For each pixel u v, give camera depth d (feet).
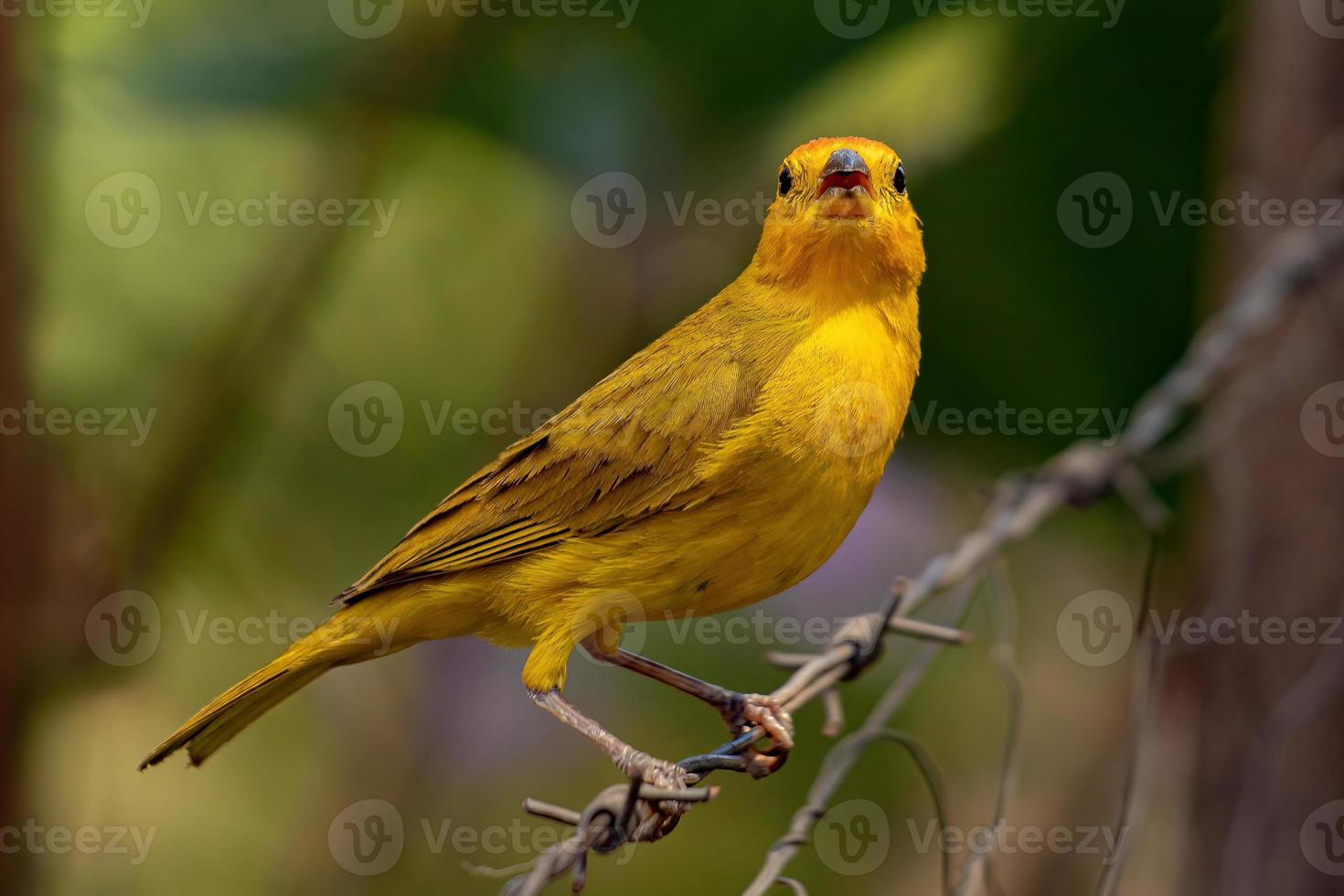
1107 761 41.70
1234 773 34.83
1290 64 34.58
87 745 41.32
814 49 36.96
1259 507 34.78
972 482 41.47
